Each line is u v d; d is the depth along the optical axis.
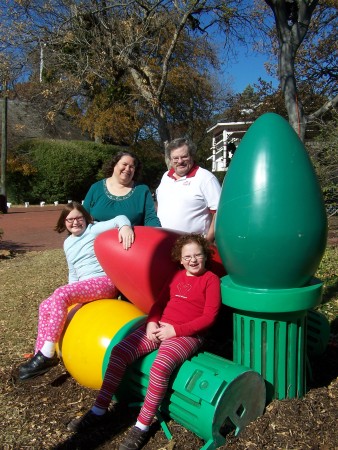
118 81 14.96
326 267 6.70
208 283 2.95
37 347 3.52
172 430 2.88
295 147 2.74
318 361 3.72
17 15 12.12
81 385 3.58
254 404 2.73
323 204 2.78
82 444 2.86
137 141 26.69
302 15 8.98
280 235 2.60
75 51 12.91
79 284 3.58
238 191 2.71
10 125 26.84
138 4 12.59
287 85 9.07
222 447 2.57
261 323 2.82
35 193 25.73
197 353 2.92
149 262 3.18
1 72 12.84
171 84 20.67
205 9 12.81
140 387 3.01
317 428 2.69
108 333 3.25
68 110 21.66
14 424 3.10
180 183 3.74
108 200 3.93
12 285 6.91
